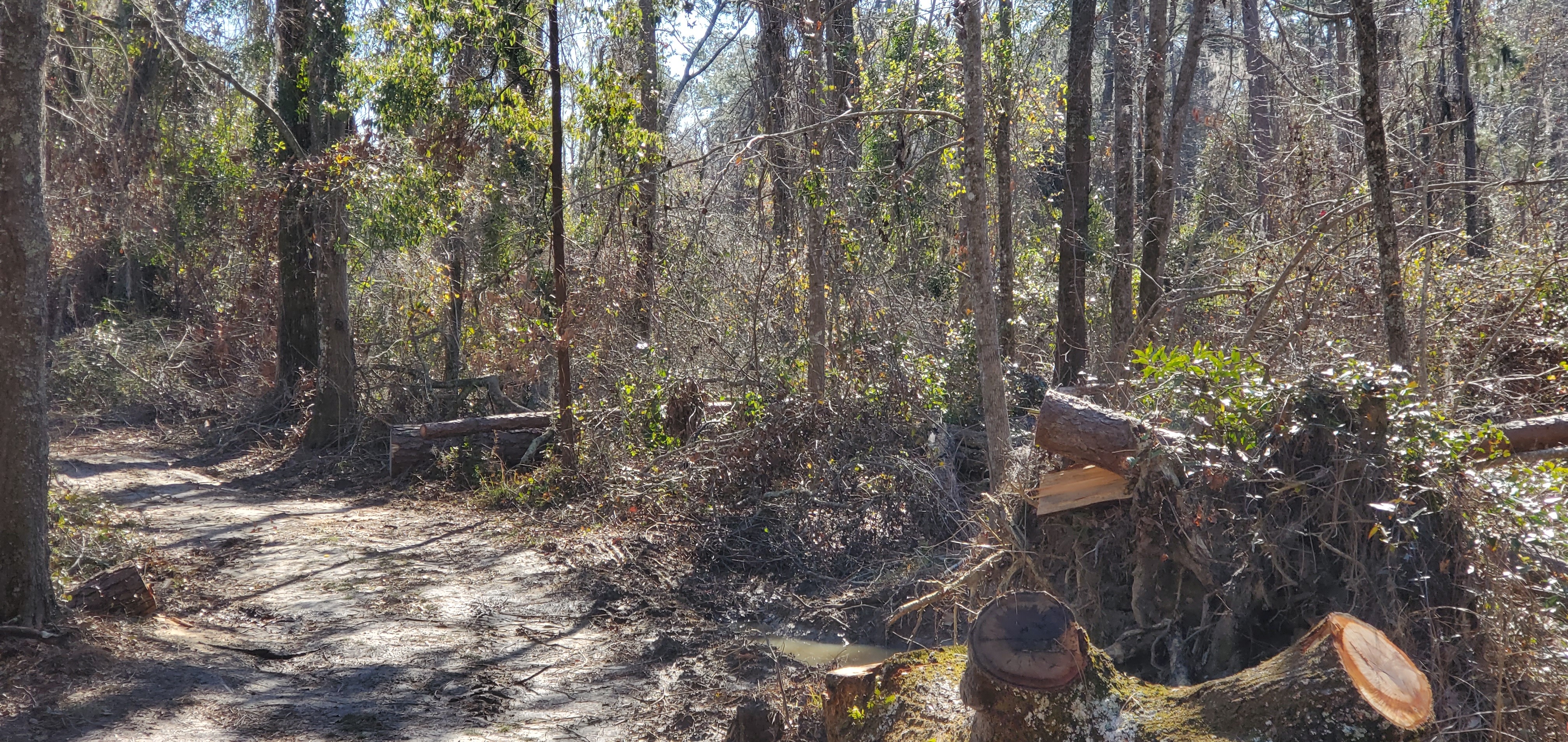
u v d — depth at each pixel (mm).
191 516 11102
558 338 12094
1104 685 3293
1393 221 7305
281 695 5926
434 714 5723
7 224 6039
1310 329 10055
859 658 6746
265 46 16375
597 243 12688
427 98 11953
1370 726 3070
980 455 10461
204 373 21000
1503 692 3814
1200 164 18453
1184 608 4477
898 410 10852
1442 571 4109
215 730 5352
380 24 12516
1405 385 4555
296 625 7359
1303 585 4297
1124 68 12992
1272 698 3178
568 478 11664
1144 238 13211
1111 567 4711
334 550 9672
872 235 13570
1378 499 4242
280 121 15750
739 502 10102
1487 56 16953
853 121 12734
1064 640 3230
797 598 7992
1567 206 11273
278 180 16672
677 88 21828
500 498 11711
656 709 5859
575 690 6176
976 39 8336
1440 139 11578
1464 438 4484
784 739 4914
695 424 11648
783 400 11125
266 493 12977
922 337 13594
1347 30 14156
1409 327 8828
